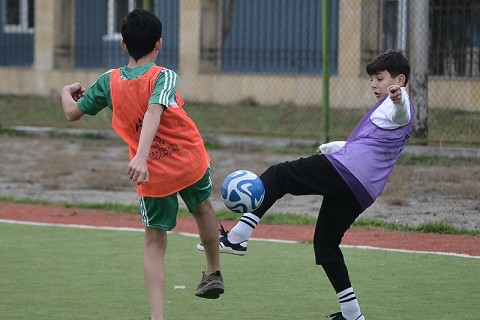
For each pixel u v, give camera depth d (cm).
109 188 2673
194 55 4472
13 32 5228
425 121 3027
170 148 1205
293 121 3725
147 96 1195
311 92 4178
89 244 1941
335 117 3641
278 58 4284
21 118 4091
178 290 1553
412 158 2898
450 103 3425
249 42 4375
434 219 2131
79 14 4962
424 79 3022
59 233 2064
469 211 2219
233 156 3125
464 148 2895
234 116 3906
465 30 3400
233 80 4384
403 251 1838
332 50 4044
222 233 1265
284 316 1391
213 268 1290
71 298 1499
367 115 1271
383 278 1620
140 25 1222
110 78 1236
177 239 1975
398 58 1272
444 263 1734
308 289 1555
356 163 1236
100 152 3359
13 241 1975
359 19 3912
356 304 1259
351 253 1819
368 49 3919
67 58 4978
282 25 4272
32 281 1616
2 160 3186
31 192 2623
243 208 1223
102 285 1588
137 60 1230
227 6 4438
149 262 1227
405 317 1375
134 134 1220
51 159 3147
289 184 1251
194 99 4469
